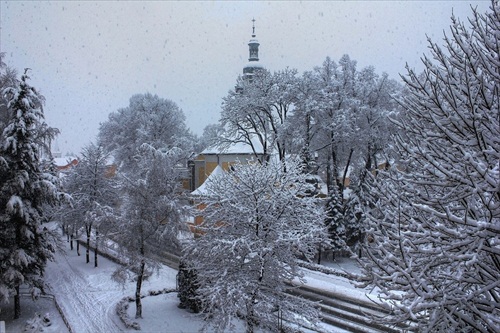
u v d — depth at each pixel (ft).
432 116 26.22
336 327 67.67
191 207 81.56
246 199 63.98
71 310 81.05
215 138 136.36
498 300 25.91
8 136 76.02
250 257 63.10
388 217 29.22
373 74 132.05
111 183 121.49
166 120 202.08
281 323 62.08
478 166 22.33
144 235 77.30
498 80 26.48
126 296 86.79
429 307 23.45
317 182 120.16
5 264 73.82
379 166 133.80
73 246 140.97
